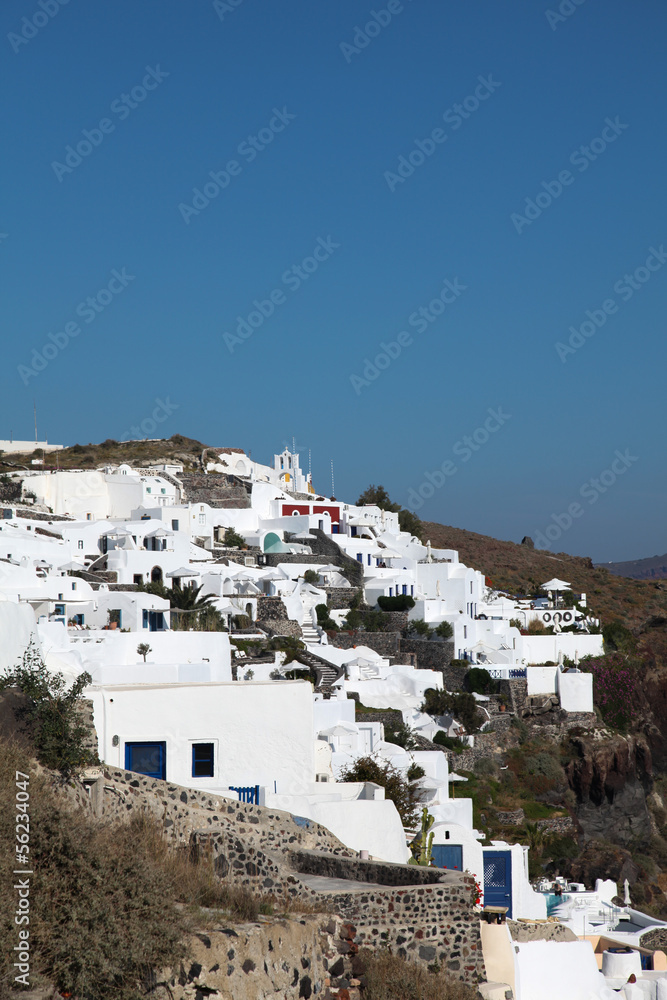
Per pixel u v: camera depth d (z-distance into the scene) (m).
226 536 93.31
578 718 75.50
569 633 87.06
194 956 16.88
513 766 68.75
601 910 41.69
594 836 70.50
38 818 18.03
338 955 19.67
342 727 50.62
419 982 19.84
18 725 22.91
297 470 132.50
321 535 94.31
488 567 146.00
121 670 36.12
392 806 28.94
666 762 79.62
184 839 22.41
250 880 21.08
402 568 91.56
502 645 81.31
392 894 21.06
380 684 67.12
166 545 81.75
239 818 23.73
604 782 71.88
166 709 27.75
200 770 28.17
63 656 36.75
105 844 18.81
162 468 112.94
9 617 26.20
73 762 22.28
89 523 82.81
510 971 21.86
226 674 46.19
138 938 16.45
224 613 70.88
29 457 130.00
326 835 25.59
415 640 77.94
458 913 21.38
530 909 37.44
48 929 16.31
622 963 29.41
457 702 68.56
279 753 29.08
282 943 18.38
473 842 36.44
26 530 78.56
